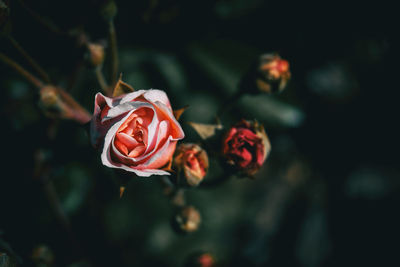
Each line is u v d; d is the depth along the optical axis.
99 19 0.38
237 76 0.45
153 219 0.50
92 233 0.47
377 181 0.53
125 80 0.44
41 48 0.41
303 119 0.46
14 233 0.41
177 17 0.43
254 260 0.56
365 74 0.48
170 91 0.45
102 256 0.48
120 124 0.31
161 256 0.50
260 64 0.39
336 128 0.49
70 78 0.41
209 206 0.53
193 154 0.35
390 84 0.48
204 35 0.45
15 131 0.42
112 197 0.48
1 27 0.35
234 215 0.55
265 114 0.44
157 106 0.32
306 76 0.47
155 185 0.49
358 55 0.46
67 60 0.42
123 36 0.44
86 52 0.38
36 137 0.42
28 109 0.44
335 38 0.45
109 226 0.48
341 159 0.51
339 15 0.45
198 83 0.46
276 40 0.45
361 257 0.55
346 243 0.56
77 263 0.43
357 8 0.44
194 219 0.41
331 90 0.48
